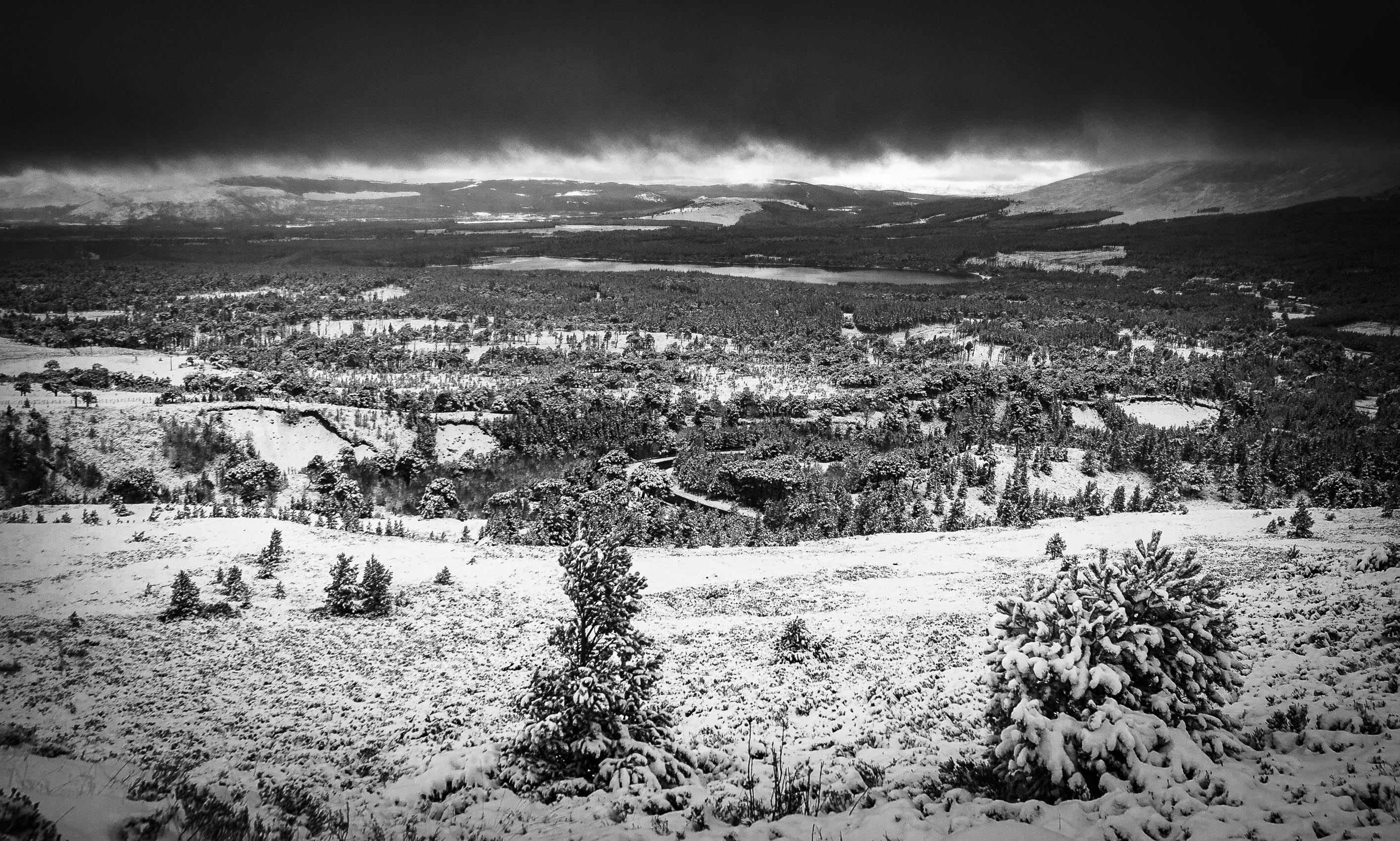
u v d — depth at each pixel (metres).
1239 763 15.12
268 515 120.62
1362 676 20.75
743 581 72.50
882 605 57.22
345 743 29.16
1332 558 54.66
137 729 31.20
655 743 22.22
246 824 15.16
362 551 87.12
